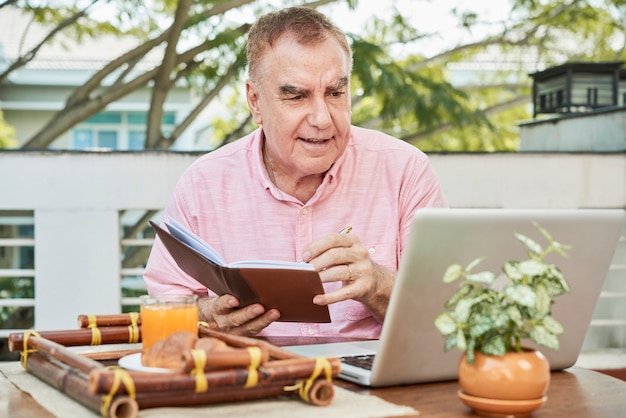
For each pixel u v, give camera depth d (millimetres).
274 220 2018
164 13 6129
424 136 6820
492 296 1087
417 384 1312
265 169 2012
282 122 1842
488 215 1202
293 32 1815
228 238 2053
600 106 4266
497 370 1101
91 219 3363
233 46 5312
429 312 1237
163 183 3377
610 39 6738
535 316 1084
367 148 2068
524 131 4668
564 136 4301
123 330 1497
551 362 1401
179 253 1623
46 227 3352
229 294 1615
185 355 1099
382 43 6406
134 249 5676
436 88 5938
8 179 3334
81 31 6215
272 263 1527
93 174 3357
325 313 1573
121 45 10234
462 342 1077
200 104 5875
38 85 10297
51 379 1289
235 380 1117
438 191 2076
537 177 3547
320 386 1160
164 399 1122
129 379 1066
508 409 1104
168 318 1338
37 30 9469
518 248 1246
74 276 3369
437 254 1194
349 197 2020
